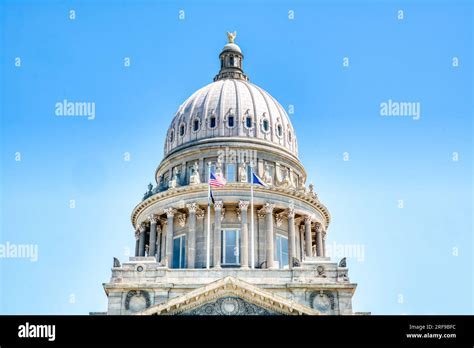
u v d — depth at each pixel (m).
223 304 64.38
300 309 63.75
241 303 64.44
